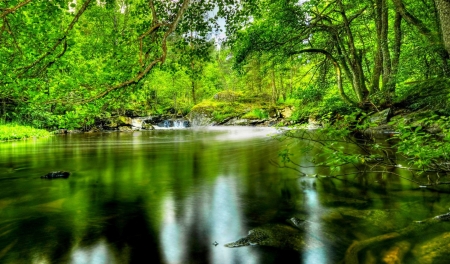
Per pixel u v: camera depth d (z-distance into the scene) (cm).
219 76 5206
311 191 572
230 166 914
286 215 442
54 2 623
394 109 1544
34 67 673
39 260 314
